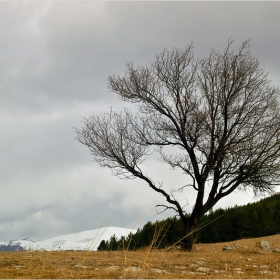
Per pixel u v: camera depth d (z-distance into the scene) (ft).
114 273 33.24
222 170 67.46
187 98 67.36
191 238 64.69
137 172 66.90
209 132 64.75
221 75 65.98
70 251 52.54
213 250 65.72
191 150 66.85
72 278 30.25
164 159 67.36
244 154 64.23
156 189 66.39
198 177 66.39
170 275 33.91
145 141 68.44
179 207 65.62
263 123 66.39
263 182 65.87
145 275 32.96
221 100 65.16
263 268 43.65
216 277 34.40
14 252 46.14
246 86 66.59
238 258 52.11
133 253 53.16
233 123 65.98
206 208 65.98
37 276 30.32
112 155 67.56
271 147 64.49
